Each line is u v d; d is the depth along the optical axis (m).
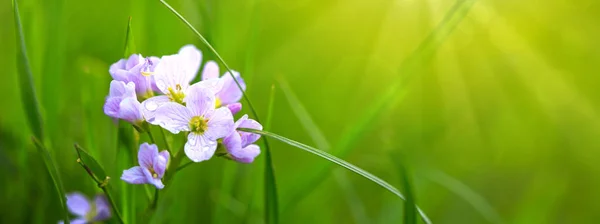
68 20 0.53
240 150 0.33
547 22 0.63
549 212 0.44
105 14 0.58
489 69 0.60
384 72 0.59
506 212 0.48
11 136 0.42
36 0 0.41
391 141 0.46
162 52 0.42
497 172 0.53
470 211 0.47
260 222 0.40
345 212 0.46
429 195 0.47
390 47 0.62
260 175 0.39
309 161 0.45
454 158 0.54
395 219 0.42
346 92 0.58
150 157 0.32
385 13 0.63
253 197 0.38
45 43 0.41
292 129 0.51
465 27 0.60
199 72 0.40
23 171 0.40
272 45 0.62
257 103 0.51
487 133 0.57
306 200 0.43
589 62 0.63
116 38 0.56
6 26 0.49
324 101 0.56
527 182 0.51
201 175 0.41
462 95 0.59
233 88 0.34
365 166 0.48
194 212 0.41
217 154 0.33
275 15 0.65
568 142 0.57
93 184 0.36
